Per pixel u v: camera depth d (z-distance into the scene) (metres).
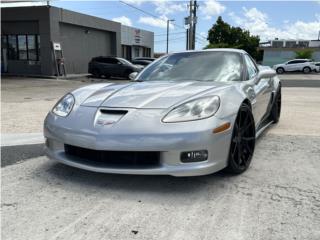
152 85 3.44
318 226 2.30
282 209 2.55
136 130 2.71
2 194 2.79
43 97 10.12
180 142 2.66
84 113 2.98
